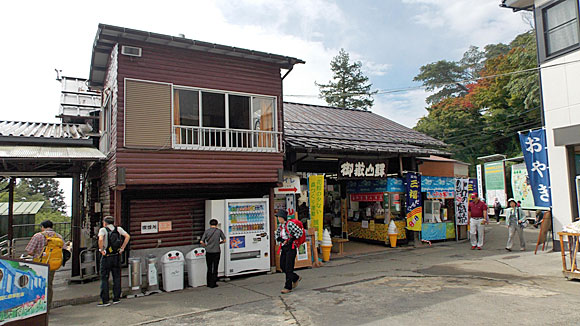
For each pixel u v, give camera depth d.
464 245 13.20
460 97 36.69
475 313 5.53
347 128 13.93
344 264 10.33
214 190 9.50
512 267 8.77
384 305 6.16
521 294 6.43
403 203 13.45
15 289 4.69
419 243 13.13
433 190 13.91
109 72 9.27
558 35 10.35
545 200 10.62
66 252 7.63
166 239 8.93
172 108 8.41
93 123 11.86
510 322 5.09
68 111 12.86
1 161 8.48
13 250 9.98
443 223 14.05
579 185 9.55
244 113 9.48
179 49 8.64
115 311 6.62
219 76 9.11
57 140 9.59
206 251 8.24
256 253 9.31
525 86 25.30
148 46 8.30
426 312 5.68
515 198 21.89
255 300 6.97
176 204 9.13
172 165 8.30
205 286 8.38
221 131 8.94
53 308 6.99
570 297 6.13
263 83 9.73
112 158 8.37
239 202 9.11
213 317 6.06
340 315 5.77
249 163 9.24
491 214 23.62
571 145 9.93
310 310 6.11
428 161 13.92
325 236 10.80
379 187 13.26
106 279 7.10
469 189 15.48
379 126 15.77
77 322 6.06
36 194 40.81
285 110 14.61
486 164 24.27
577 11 9.80
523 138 11.23
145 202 8.79
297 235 7.50
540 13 10.77
